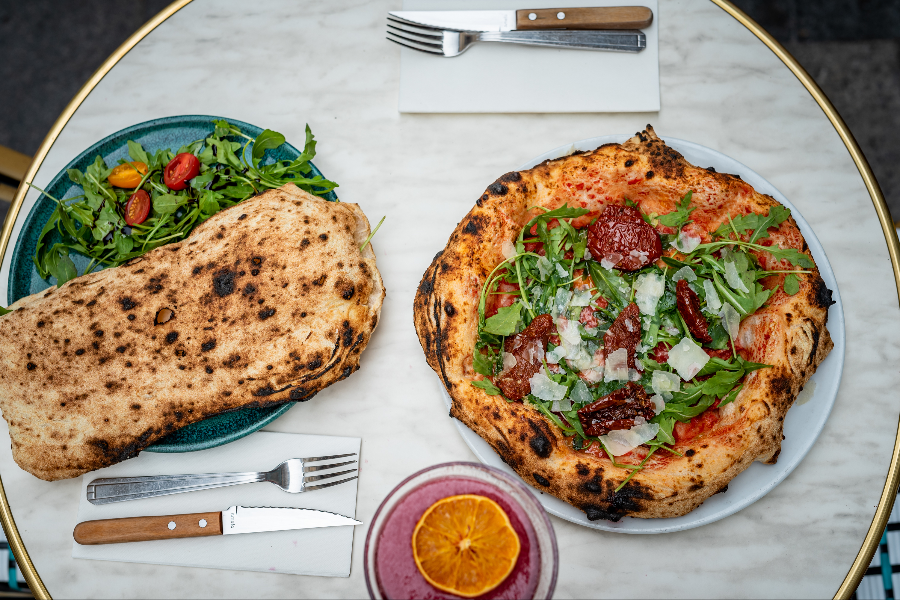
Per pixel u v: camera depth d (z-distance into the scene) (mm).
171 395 1348
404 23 1569
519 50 1562
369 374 1491
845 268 1471
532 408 1301
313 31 1636
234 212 1430
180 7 1655
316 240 1372
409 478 1216
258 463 1442
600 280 1378
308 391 1369
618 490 1236
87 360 1354
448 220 1556
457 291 1321
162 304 1363
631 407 1268
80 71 2959
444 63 1570
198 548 1412
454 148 1581
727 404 1313
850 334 1442
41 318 1376
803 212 1503
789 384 1263
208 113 1619
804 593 1344
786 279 1315
